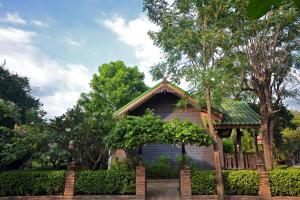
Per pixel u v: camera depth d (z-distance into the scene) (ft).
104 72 118.62
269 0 3.66
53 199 37.60
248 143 83.46
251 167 51.11
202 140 37.27
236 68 45.09
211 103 41.65
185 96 44.52
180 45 38.32
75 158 44.57
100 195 37.83
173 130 37.76
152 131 37.58
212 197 37.19
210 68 37.58
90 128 43.16
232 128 51.31
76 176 38.63
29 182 38.32
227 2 38.04
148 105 55.52
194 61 39.75
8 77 89.45
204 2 39.04
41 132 43.16
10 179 38.34
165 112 55.21
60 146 43.24
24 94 95.45
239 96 54.75
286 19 41.73
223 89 39.17
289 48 47.91
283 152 81.51
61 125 43.96
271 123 51.49
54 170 41.88
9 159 40.27
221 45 40.52
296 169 38.81
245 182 37.78
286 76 50.47
